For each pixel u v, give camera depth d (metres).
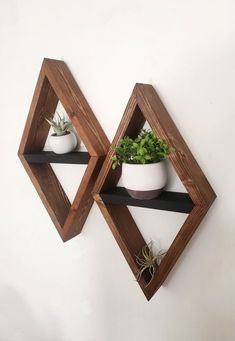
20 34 0.93
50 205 0.92
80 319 1.06
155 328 0.90
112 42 0.79
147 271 0.81
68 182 0.96
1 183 1.10
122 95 0.81
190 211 0.67
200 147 0.73
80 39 0.83
